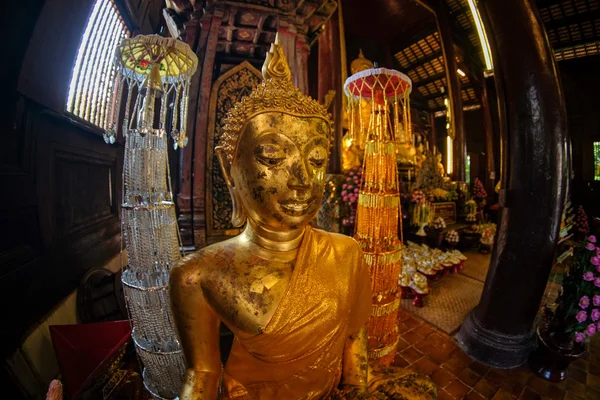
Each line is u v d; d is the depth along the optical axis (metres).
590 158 7.79
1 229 1.64
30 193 1.89
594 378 2.48
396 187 2.23
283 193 0.86
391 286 2.16
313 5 3.41
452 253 4.80
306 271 0.95
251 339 0.88
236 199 1.02
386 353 2.12
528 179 2.48
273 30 3.26
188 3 3.22
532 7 2.40
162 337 1.55
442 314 3.51
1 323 1.51
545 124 2.40
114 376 1.68
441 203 6.86
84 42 2.66
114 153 3.46
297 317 0.90
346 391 1.04
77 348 1.58
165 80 1.78
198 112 3.22
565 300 2.44
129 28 3.75
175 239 1.70
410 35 9.09
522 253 2.52
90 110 2.88
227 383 0.98
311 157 0.90
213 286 0.88
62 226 2.33
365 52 9.25
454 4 8.61
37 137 1.97
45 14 1.79
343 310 1.02
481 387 2.37
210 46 3.18
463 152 8.41
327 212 5.37
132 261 1.58
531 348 2.66
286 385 0.95
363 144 2.44
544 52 2.39
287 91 0.92
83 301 2.25
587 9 6.73
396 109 2.25
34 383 1.57
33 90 1.84
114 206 3.46
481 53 9.98
